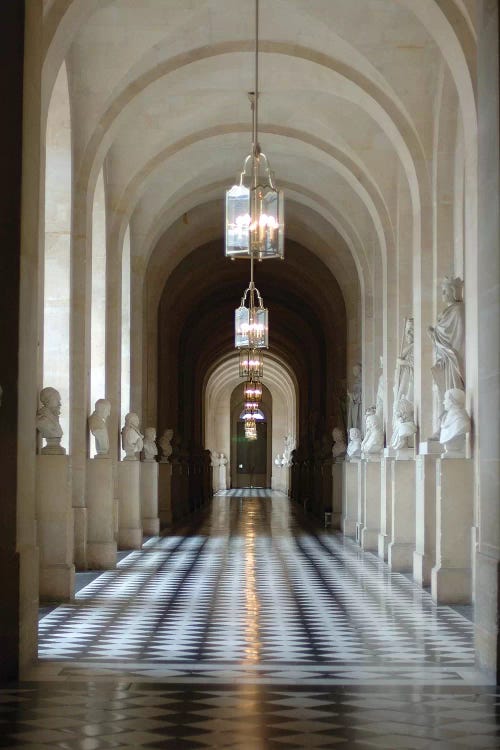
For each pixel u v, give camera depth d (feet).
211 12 63.98
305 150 84.79
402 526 68.64
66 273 63.52
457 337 55.67
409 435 68.23
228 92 77.36
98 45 64.08
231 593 56.13
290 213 107.96
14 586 31.73
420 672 33.83
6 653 31.37
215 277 134.51
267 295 148.15
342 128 78.95
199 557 77.41
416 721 25.41
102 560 68.74
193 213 107.45
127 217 81.15
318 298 129.80
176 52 66.49
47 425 53.01
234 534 101.30
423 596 55.57
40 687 30.04
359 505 91.15
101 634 41.98
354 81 66.44
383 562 73.97
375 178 79.10
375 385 90.94
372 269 94.07
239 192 52.90
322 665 35.24
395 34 63.10
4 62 33.24
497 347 33.14
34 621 34.76
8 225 32.78
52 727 24.32
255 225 52.49
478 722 25.35
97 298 79.00
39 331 53.52
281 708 26.94
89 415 68.64
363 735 23.75
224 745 22.56
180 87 75.61
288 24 65.26
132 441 84.58
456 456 53.67
